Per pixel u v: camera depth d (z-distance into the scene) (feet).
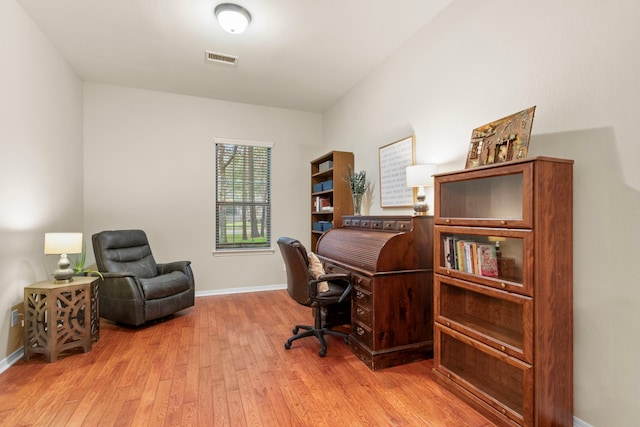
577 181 5.30
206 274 14.52
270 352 8.36
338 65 11.34
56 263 10.13
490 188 6.07
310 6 8.07
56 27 9.00
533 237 4.91
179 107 14.11
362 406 5.98
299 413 5.75
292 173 16.19
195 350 8.48
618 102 4.78
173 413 5.73
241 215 15.33
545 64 5.81
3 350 7.43
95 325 8.93
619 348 4.77
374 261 7.64
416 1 7.92
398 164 10.11
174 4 7.98
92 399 6.16
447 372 6.61
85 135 12.67
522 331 5.16
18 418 5.57
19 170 8.12
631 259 4.64
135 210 13.42
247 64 11.25
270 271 15.62
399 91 10.14
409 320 7.81
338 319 10.34
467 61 7.54
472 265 6.23
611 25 4.85
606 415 4.91
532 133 6.05
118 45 9.96
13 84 7.84
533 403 4.91
